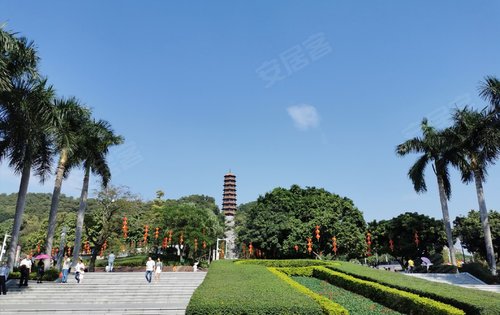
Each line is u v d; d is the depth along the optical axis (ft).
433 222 131.64
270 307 28.99
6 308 47.06
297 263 85.81
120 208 119.44
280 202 131.03
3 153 63.10
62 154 81.46
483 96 83.61
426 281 52.21
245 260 86.63
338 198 131.85
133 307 49.01
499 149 83.51
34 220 258.16
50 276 70.38
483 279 80.74
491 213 145.07
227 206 326.44
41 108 57.82
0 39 49.39
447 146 96.73
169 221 157.48
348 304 46.62
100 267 131.85
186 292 60.23
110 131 95.30
